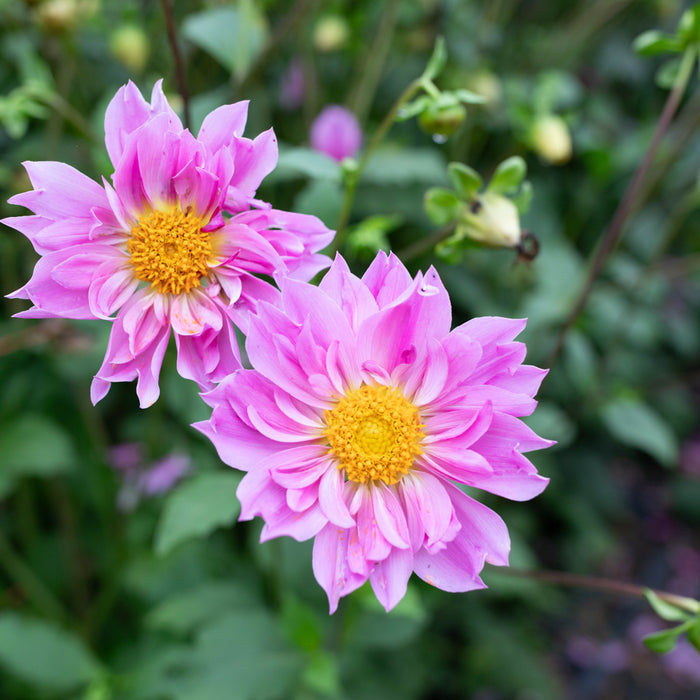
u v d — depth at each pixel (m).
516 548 0.52
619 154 0.66
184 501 0.37
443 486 0.29
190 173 0.29
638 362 0.77
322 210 0.40
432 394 0.29
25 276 0.58
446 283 0.61
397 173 0.51
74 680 0.46
